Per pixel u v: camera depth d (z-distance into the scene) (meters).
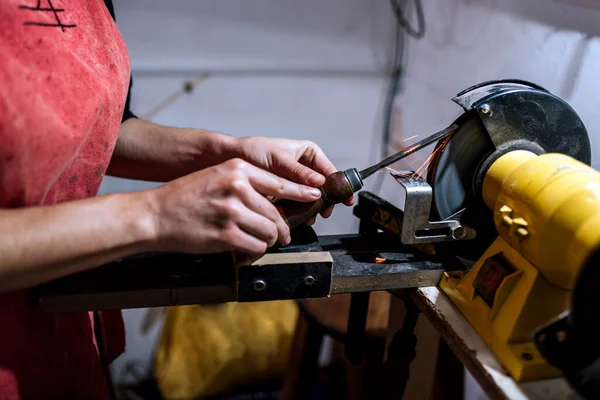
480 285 0.76
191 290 0.77
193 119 1.93
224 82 1.89
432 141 0.80
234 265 0.77
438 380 1.04
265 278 0.76
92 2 0.83
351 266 0.83
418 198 0.80
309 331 1.42
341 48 1.94
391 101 2.04
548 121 0.80
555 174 0.69
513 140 0.80
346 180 0.80
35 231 0.63
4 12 0.66
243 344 1.89
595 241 0.61
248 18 1.82
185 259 0.82
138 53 1.79
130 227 0.67
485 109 0.77
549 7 1.22
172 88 1.86
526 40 1.31
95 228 0.65
